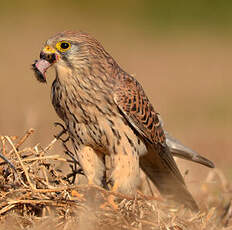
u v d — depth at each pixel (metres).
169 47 45.09
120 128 11.63
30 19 50.84
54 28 48.31
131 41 47.22
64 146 12.09
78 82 11.23
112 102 11.45
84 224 9.73
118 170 11.71
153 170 12.82
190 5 54.78
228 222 12.13
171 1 55.44
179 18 54.06
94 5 55.53
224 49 44.16
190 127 22.59
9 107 22.00
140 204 10.76
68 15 53.66
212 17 53.38
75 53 11.15
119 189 11.69
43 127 14.61
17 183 10.48
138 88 12.16
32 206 10.45
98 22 52.91
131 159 11.80
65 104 11.52
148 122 12.07
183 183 12.36
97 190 11.01
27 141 11.91
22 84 28.25
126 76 12.02
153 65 38.12
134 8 56.25
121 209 10.55
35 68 11.33
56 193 10.89
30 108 17.20
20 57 36.12
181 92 30.14
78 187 10.52
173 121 23.50
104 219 10.24
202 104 27.27
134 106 11.73
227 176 15.09
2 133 15.49
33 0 54.38
